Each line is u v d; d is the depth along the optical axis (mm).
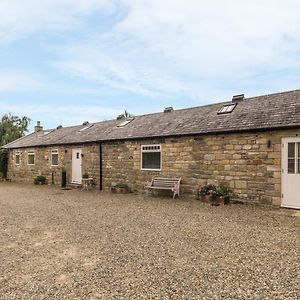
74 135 19141
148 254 5098
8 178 24922
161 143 13000
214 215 8484
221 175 10945
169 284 3885
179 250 5316
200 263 4648
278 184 9523
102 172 15852
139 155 13945
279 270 4320
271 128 9516
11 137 29359
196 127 12047
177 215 8539
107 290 3723
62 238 6164
